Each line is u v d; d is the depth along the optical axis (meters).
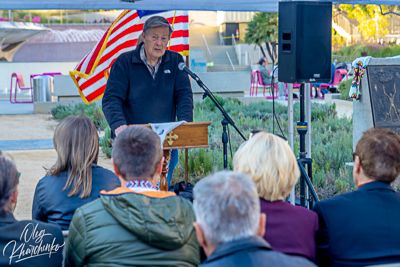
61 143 2.28
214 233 1.26
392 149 2.08
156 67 3.95
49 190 2.27
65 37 27.25
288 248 1.90
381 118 5.53
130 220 1.70
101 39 5.58
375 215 2.04
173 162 4.09
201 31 30.53
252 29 24.11
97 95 5.75
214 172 1.39
